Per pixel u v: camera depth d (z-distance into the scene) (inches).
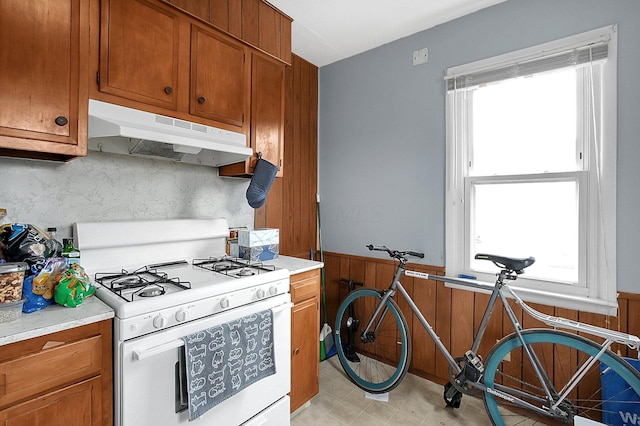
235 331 49.8
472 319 76.7
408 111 88.5
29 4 41.1
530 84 71.4
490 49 74.3
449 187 80.6
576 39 63.3
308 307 71.2
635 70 57.9
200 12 60.6
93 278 53.0
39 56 41.9
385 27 84.4
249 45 70.1
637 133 57.9
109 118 48.8
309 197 106.4
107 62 48.7
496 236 76.3
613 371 54.5
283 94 79.7
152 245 64.0
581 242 64.2
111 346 40.1
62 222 54.4
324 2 74.1
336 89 105.6
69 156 50.1
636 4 57.7
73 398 36.8
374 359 95.6
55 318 36.9
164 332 42.8
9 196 49.1
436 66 83.3
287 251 98.0
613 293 60.1
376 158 95.4
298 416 69.4
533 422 66.1
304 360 70.4
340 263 104.0
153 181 66.8
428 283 84.0
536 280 69.1
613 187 60.1
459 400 70.9
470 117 78.9
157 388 42.5
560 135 67.7
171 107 57.0
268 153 75.9
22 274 37.6
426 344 84.2
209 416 48.1
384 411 71.3
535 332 59.4
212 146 59.1
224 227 76.4
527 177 70.7
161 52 55.4
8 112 39.6
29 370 33.6
